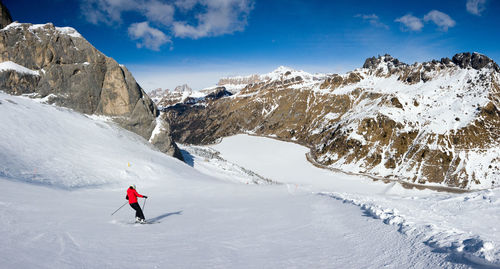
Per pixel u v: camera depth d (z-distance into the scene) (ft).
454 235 26.58
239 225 41.57
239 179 256.11
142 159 151.74
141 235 31.86
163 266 21.29
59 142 122.93
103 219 40.42
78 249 23.07
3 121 110.32
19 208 36.17
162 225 39.58
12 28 195.83
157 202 70.08
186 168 190.80
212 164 297.33
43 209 39.58
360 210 50.06
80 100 206.18
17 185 58.85
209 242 30.58
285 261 24.39
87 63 210.79
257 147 609.01
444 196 59.11
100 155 130.31
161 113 258.37
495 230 32.50
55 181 86.58
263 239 32.99
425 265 21.76
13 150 94.32
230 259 24.57
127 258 22.40
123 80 222.28
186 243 29.48
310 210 55.52
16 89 185.26
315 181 391.45
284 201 73.36
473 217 38.99
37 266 17.66
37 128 122.11
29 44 197.06
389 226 35.09
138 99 229.86
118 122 217.97
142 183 116.57
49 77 197.16
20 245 21.63
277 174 427.33
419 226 31.55
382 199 65.31
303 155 531.91
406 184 370.53
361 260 24.57
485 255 20.45
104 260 21.16
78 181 94.99
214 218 47.60
